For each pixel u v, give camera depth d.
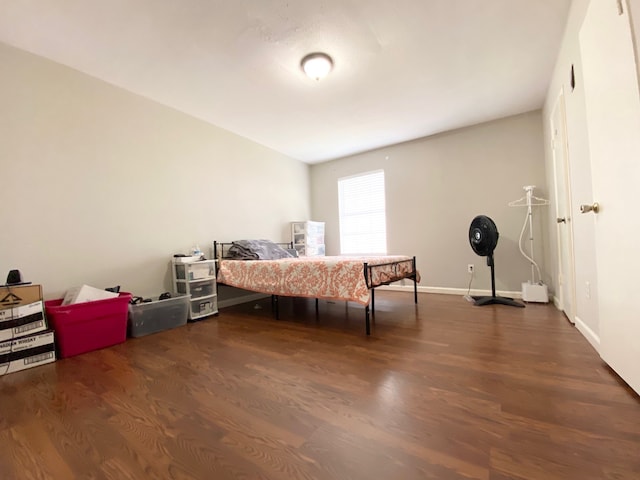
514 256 3.64
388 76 2.68
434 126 3.86
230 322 2.94
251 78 2.66
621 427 1.08
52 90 2.35
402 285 4.44
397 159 4.48
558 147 2.69
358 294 2.39
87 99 2.55
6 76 2.13
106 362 1.95
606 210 1.47
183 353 2.08
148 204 2.96
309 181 5.41
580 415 1.17
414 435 1.09
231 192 3.88
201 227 3.48
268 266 3.01
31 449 1.09
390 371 1.66
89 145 2.55
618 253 1.38
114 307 2.32
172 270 3.14
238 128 3.80
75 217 2.45
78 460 1.02
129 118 2.83
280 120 3.57
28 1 1.76
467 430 1.11
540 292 3.26
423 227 4.27
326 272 2.61
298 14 1.92
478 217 3.38
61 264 2.36
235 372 1.73
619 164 1.33
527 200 3.39
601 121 1.47
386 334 2.36
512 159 3.63
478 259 3.88
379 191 4.73
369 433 1.12
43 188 2.28
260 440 1.10
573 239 2.32
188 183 3.35
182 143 3.30
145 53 2.29
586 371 1.55
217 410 1.32
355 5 1.86
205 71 2.54
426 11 1.93
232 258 3.57
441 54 2.38
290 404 1.35
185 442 1.10
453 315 2.88
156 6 1.83
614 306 1.45
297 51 2.29
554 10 1.98
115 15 1.89
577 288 2.26
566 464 0.92
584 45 1.63
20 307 1.89
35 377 1.74
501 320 2.62
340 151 4.78
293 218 4.98
